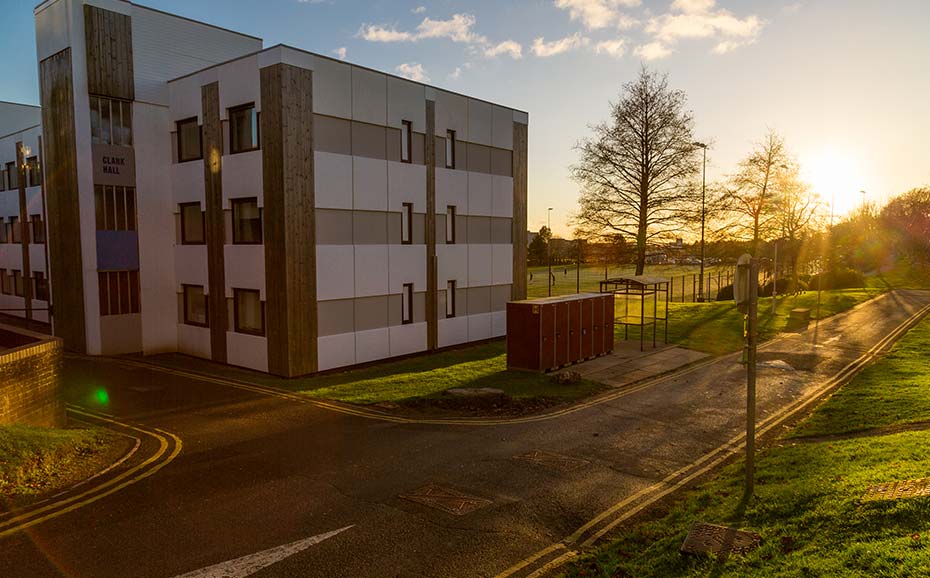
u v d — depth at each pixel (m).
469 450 12.10
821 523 6.98
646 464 11.32
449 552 7.67
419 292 25.38
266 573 7.09
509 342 21.14
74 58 23.27
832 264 55.72
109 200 24.11
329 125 21.48
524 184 31.41
